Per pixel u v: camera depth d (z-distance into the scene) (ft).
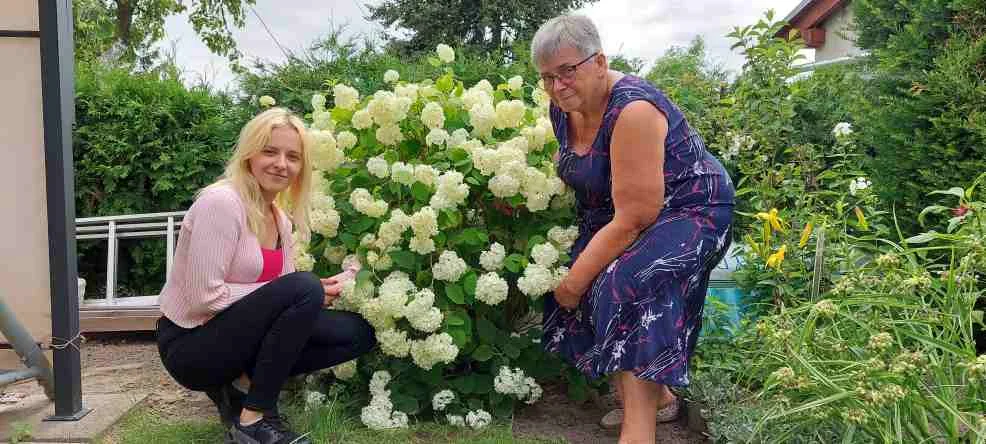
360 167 9.57
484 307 9.27
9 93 9.06
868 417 6.05
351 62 16.67
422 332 9.02
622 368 7.66
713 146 13.20
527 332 9.55
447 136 8.94
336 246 9.39
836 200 12.49
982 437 5.57
